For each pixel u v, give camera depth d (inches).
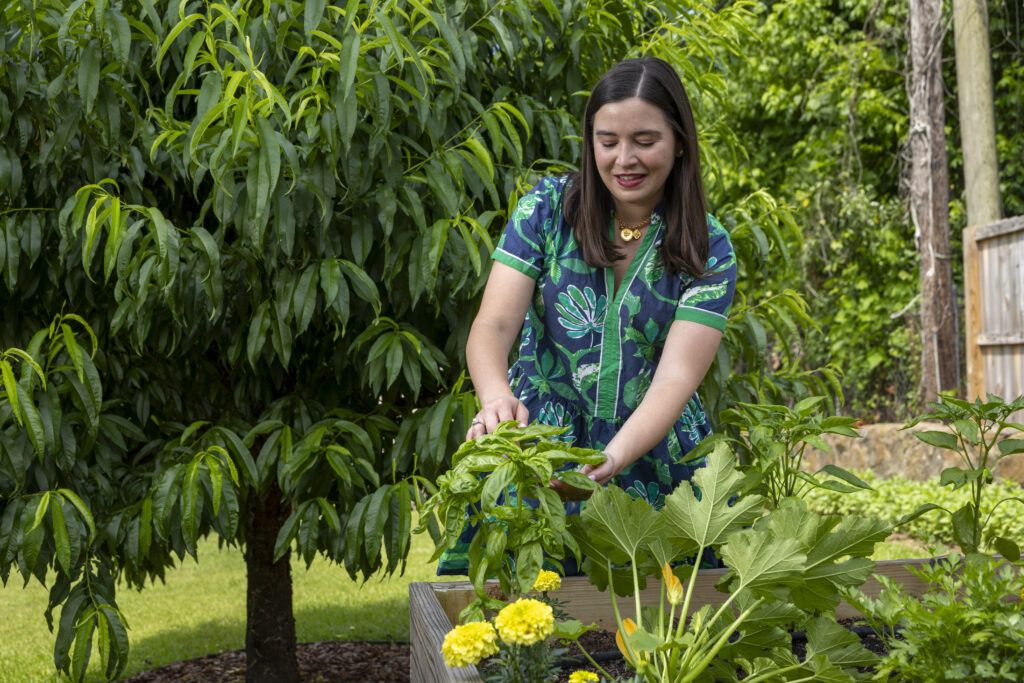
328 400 109.6
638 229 66.2
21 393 83.8
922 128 308.0
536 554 49.8
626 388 68.8
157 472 98.7
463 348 97.2
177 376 108.7
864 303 364.5
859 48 354.0
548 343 70.6
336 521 94.3
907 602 50.3
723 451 51.7
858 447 295.7
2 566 92.3
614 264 66.3
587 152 64.9
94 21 85.3
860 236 365.1
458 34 93.9
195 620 183.6
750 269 106.0
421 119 87.6
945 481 67.1
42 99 93.6
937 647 47.6
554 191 68.2
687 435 71.7
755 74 372.5
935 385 306.2
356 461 94.1
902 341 354.6
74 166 98.1
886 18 365.1
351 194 89.4
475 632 46.8
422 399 110.3
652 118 60.2
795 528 48.4
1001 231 250.1
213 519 98.6
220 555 260.5
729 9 120.2
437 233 86.7
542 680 53.9
